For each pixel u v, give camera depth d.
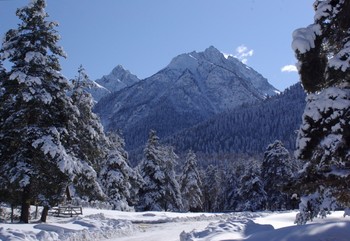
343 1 11.16
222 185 93.12
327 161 10.46
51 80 25.36
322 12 11.31
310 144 10.81
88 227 21.52
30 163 23.91
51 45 25.62
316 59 11.35
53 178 24.44
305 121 10.85
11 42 24.64
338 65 10.67
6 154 24.50
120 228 22.67
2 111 24.64
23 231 17.23
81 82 29.88
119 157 47.38
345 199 11.09
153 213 36.66
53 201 25.14
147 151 55.84
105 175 47.03
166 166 57.25
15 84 24.36
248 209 59.28
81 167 27.11
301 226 13.68
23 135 23.42
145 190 55.31
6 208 31.66
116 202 45.69
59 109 25.75
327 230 12.61
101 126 31.70
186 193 69.69
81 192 29.62
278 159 57.09
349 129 10.16
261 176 60.59
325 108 10.47
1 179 23.61
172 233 22.75
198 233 17.50
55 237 18.06
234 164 93.12
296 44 11.23
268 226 18.06
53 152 22.95
